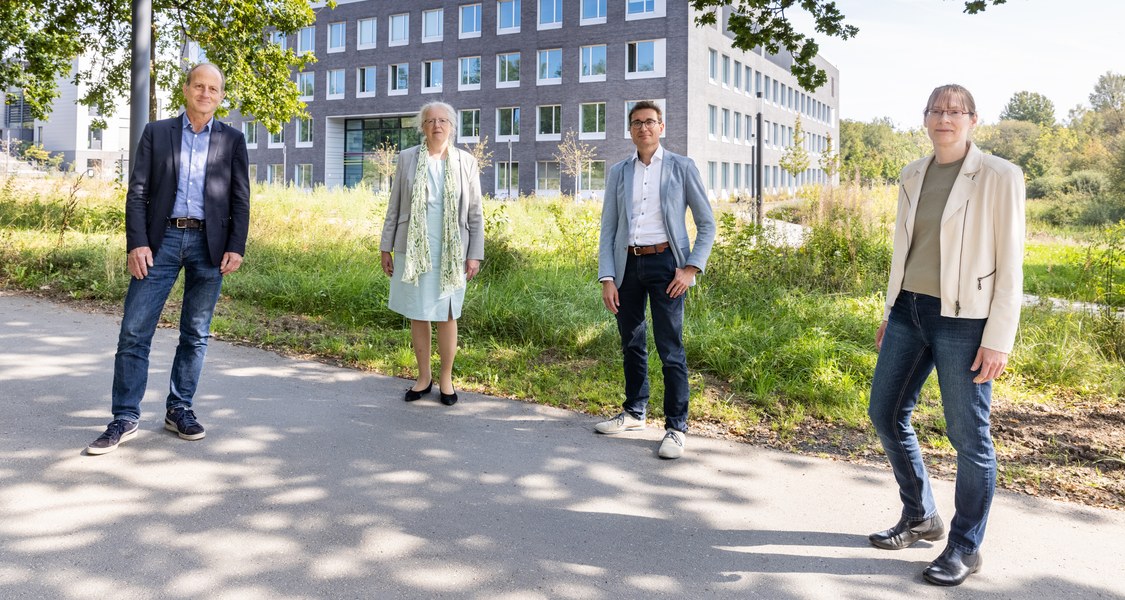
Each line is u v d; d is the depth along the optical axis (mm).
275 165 52188
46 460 3697
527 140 42406
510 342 6742
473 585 2727
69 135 55844
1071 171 43156
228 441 4102
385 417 4652
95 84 17703
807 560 3020
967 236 2811
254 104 17109
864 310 7777
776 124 53844
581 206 18219
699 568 2926
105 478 3525
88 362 5496
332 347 6258
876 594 2764
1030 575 2932
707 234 4285
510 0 42406
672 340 4273
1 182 16031
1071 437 4621
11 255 9305
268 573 2746
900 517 3398
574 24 40688
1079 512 3539
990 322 2779
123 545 2900
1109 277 8453
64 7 16547
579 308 7426
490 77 43188
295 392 5086
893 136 87062
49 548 2850
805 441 4496
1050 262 13461
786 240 10242
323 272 9062
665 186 4301
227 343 6371
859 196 11289
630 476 3857
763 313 7617
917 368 3057
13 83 16812
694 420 4828
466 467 3889
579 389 5367
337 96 48906
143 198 3963
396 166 4895
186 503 3305
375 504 3389
